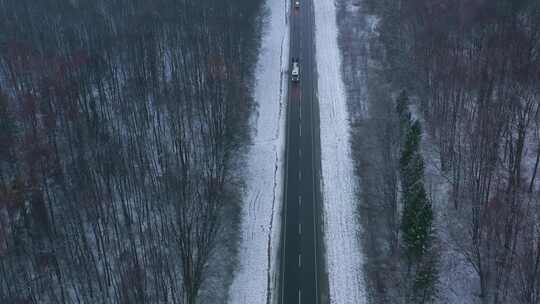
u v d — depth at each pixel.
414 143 88.19
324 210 92.44
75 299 74.12
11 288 73.69
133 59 118.06
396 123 106.81
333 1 170.75
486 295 72.06
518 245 73.31
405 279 76.56
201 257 79.44
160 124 105.44
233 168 101.06
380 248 83.31
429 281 69.50
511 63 105.25
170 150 100.06
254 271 81.25
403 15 143.00
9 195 80.44
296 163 103.88
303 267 81.50
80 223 79.88
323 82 130.00
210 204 88.75
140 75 113.12
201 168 96.69
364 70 131.25
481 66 108.25
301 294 77.06
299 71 134.88
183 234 78.31
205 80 116.62
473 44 118.00
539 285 66.62
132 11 144.25
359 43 143.88
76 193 87.00
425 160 95.12
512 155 83.81
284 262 82.50
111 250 80.31
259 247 85.31
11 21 131.88
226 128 106.06
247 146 107.88
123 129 103.19
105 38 127.12
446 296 73.56
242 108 117.25
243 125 113.06
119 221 85.44
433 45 119.62
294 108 120.81
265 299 76.56
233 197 93.94
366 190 95.44
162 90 114.25
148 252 79.62
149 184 92.12
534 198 81.50
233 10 147.00
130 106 107.94
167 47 130.12
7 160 89.56
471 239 78.75
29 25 129.75
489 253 73.94
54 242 80.00
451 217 83.75
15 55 113.69
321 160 104.38
